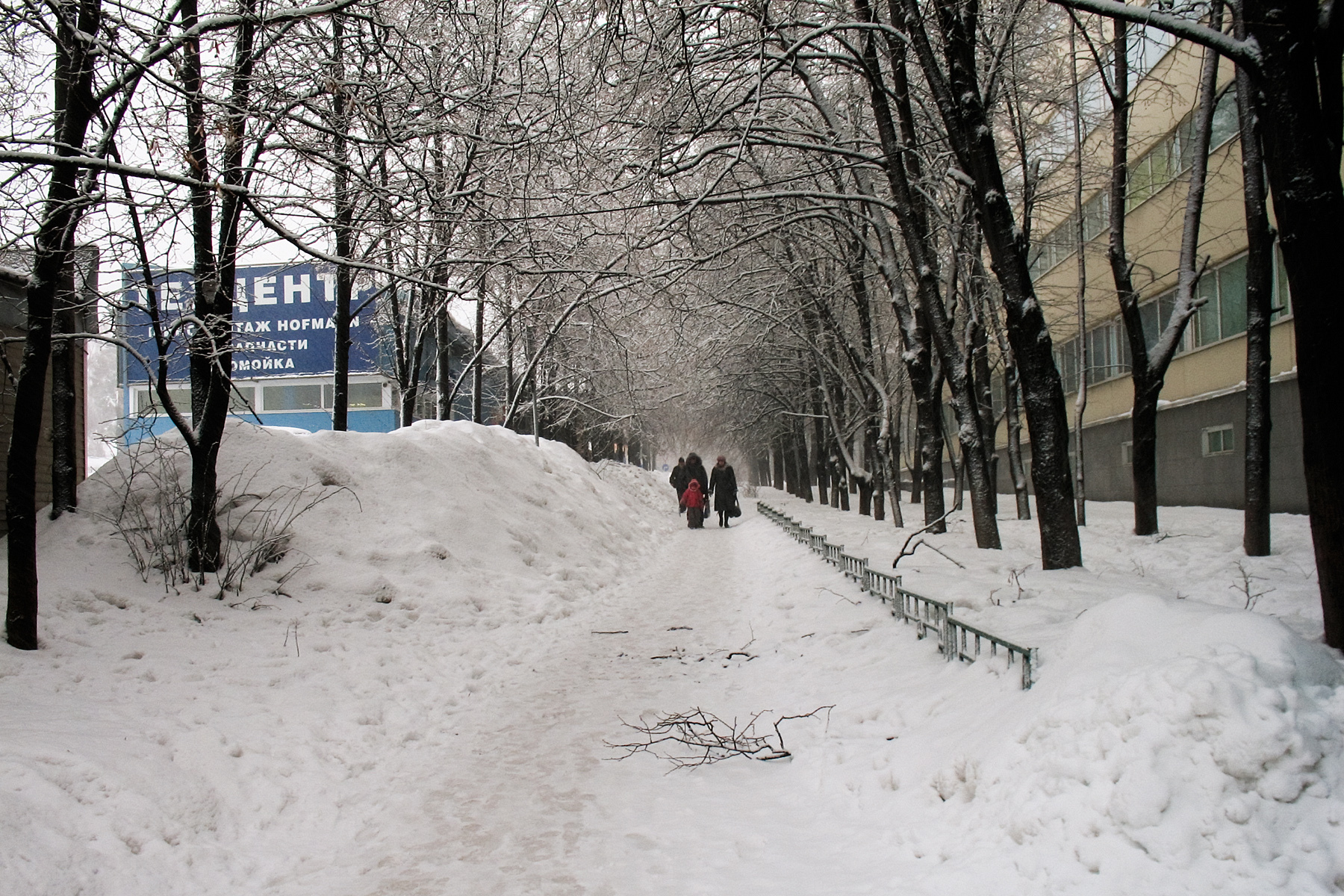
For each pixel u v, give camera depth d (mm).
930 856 3285
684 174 11867
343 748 5277
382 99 7719
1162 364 12359
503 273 12633
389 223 7973
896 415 20547
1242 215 17156
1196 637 3258
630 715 6051
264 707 5590
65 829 3492
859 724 5164
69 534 8219
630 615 10289
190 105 6543
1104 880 2646
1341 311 4676
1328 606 4754
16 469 5918
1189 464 19969
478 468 13383
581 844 3879
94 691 5367
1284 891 2430
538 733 5680
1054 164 17875
